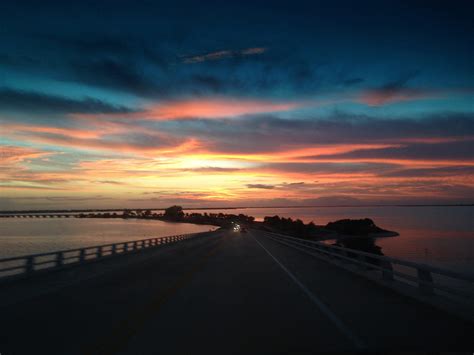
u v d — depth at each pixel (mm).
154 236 120125
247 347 6613
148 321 8477
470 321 8125
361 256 16859
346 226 93750
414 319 8430
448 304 9281
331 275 16453
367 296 11312
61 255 20453
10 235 128625
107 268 20922
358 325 7941
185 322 8359
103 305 10461
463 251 43531
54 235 127500
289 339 7023
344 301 10547
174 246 44000
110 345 6840
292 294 11727
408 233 88250
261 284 13836
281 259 24812
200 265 21297
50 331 7809
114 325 8227
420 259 34875
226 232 102875
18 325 8312
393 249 46875
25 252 70750
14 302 11094
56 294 12438
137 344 6867
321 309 9539
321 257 24188
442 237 72438
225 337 7211
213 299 10984
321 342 6809
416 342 6742
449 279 16359
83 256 23531
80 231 158875
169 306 10055
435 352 6223
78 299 11422
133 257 28641
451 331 7430
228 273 17344
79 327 8094
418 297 10523
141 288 13398
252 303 10367
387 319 8445
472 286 14117
